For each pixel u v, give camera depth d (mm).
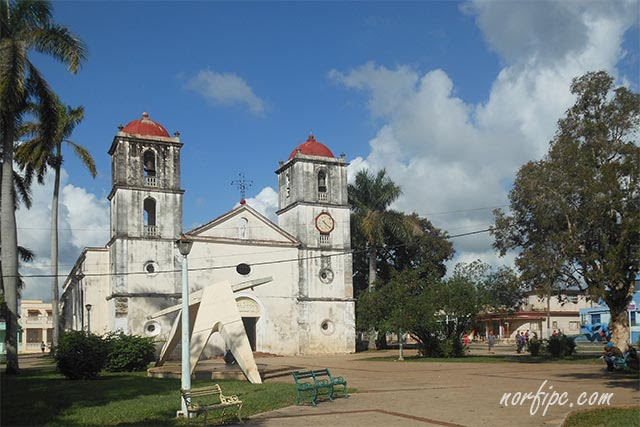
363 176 53531
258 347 43531
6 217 26328
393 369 29656
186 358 15969
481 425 13188
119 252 40500
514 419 13875
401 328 36500
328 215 47531
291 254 45562
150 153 43031
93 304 42406
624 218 22438
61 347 24578
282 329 44438
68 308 59219
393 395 18578
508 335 72375
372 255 51281
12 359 26312
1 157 31266
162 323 40531
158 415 15406
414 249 57531
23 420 14641
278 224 49656
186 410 15148
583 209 23688
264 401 17297
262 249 44625
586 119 25922
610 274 23094
